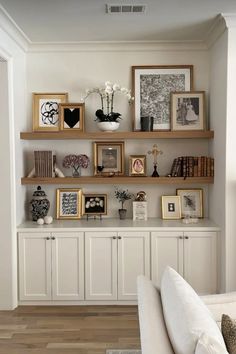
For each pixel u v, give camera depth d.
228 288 3.75
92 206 4.46
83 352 3.09
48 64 4.43
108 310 3.94
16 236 4.00
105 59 4.43
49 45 4.34
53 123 4.42
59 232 3.99
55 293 4.04
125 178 4.21
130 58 4.42
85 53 4.42
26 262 4.02
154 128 4.39
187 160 4.22
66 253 4.00
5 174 3.89
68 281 4.03
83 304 4.08
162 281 2.16
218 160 3.99
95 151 4.44
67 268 4.02
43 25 3.72
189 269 3.99
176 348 1.56
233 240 3.73
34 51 4.40
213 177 4.19
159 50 4.38
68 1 3.13
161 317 1.83
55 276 4.02
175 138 4.39
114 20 3.60
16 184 4.04
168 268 2.24
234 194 3.71
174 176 4.25
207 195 4.48
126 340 3.29
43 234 3.99
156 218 4.47
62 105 4.36
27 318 3.75
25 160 4.41
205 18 3.58
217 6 3.28
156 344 1.53
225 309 2.34
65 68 4.43
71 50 4.39
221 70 3.84
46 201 4.33
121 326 3.57
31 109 4.46
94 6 3.25
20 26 3.74
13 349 3.15
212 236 3.96
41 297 4.05
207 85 4.43
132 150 4.48
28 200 4.49
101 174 4.38
